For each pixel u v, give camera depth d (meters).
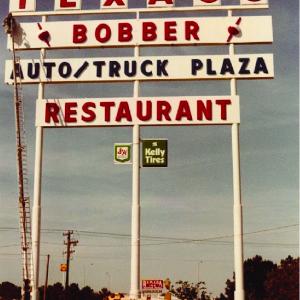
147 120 25.50
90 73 26.17
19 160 26.06
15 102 26.25
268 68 25.64
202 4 26.53
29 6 27.11
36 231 25.36
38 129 25.92
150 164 25.25
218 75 25.75
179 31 26.36
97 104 25.83
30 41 26.73
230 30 26.19
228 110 25.31
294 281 70.88
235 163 25.05
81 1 26.97
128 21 26.61
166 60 26.03
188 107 25.45
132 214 25.03
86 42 26.61
